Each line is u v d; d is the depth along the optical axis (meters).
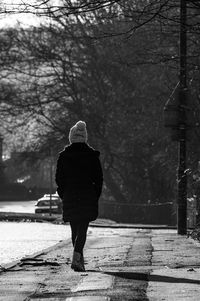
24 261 13.03
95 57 53.72
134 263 12.77
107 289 8.68
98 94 55.69
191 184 25.42
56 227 35.31
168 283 9.26
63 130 56.41
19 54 57.53
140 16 13.29
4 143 64.38
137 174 54.34
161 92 40.69
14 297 8.24
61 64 56.38
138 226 35.94
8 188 124.69
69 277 10.22
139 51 23.36
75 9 12.16
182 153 23.64
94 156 11.62
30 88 57.94
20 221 43.75
